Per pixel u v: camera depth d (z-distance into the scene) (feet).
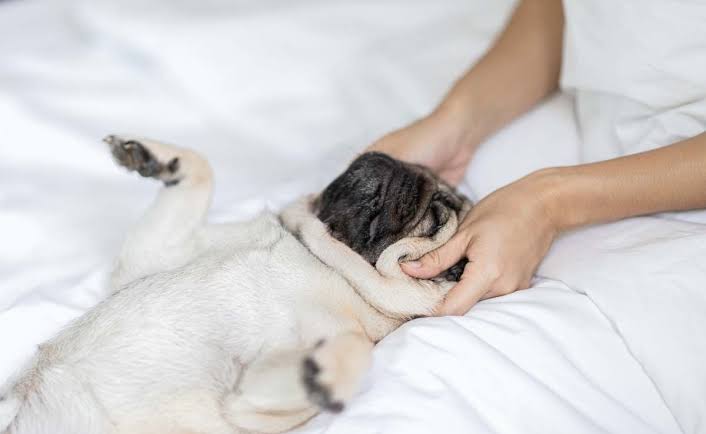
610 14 2.97
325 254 2.85
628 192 2.77
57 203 3.66
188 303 2.71
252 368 2.55
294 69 4.40
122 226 3.58
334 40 4.50
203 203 3.14
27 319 2.92
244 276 2.76
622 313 2.59
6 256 3.41
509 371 2.47
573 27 3.12
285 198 3.43
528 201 2.77
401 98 4.05
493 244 2.72
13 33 4.58
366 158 3.03
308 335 2.65
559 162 3.28
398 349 2.55
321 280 2.78
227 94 4.28
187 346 2.65
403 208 2.93
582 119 3.26
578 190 2.78
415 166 3.09
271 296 2.74
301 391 2.39
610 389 2.53
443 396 2.44
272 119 4.17
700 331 2.56
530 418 2.44
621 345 2.58
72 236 3.50
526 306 2.62
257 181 3.83
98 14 4.53
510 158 3.37
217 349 2.68
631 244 2.77
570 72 3.20
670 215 2.87
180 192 3.13
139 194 3.79
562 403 2.45
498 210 2.78
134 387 2.59
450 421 2.41
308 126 4.11
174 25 4.44
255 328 2.70
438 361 2.50
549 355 2.53
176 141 4.05
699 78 2.87
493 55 3.58
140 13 4.53
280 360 2.49
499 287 2.74
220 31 4.45
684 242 2.67
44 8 4.77
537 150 3.34
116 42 4.47
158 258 3.09
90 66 4.38
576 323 2.59
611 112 3.11
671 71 2.90
